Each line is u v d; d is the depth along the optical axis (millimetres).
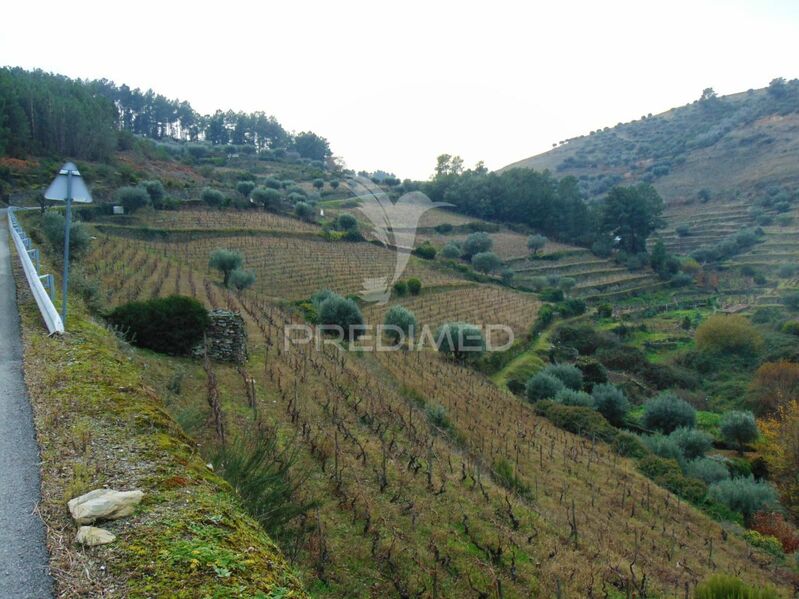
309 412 11672
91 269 22578
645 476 17703
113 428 4867
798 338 41844
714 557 12492
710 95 167000
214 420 9172
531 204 80125
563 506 12656
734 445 27094
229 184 69438
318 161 111938
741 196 93688
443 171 102062
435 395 19609
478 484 11000
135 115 121438
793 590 11906
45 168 49062
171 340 12891
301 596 2904
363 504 8250
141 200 42531
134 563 2902
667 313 55938
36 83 65312
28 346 7719
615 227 75438
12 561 2965
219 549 3113
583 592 8375
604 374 34156
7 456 4301
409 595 6523
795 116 120125
